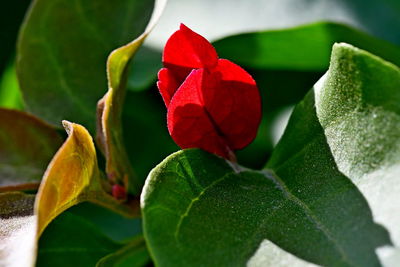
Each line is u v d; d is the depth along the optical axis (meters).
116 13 0.19
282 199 0.15
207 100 0.15
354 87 0.14
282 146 0.16
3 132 0.18
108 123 0.16
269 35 0.20
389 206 0.14
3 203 0.16
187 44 0.15
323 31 0.19
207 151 0.15
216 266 0.14
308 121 0.15
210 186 0.15
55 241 0.17
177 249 0.14
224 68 0.15
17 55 0.19
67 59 0.19
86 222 0.17
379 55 0.20
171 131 0.15
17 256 0.14
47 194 0.14
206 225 0.14
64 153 0.14
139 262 0.18
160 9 0.17
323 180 0.14
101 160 0.19
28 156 0.18
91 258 0.17
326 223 0.14
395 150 0.14
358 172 0.14
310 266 0.13
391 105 0.14
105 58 0.19
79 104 0.19
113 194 0.16
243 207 0.15
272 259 0.14
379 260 0.13
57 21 0.19
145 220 0.14
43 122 0.18
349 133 0.14
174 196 0.14
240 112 0.16
